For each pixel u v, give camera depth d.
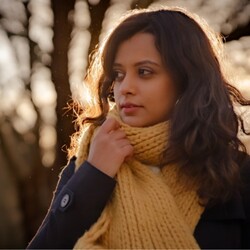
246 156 1.83
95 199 1.70
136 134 1.74
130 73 1.74
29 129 8.66
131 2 6.73
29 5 7.23
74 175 1.74
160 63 1.74
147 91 1.73
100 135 1.75
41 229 1.75
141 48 1.73
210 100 1.78
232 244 1.72
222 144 1.74
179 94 1.78
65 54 7.02
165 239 1.65
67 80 7.07
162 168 1.76
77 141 2.13
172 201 1.68
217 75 1.83
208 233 1.71
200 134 1.73
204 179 1.71
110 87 1.99
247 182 1.80
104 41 1.87
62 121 7.18
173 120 1.73
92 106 2.05
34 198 9.04
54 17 7.00
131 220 1.67
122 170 1.74
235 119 1.87
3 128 8.97
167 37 1.75
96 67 2.04
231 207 1.74
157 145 1.73
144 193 1.70
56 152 7.45
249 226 1.78
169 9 1.86
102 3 6.82
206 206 1.72
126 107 1.75
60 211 1.71
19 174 9.11
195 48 1.79
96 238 1.66
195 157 1.71
